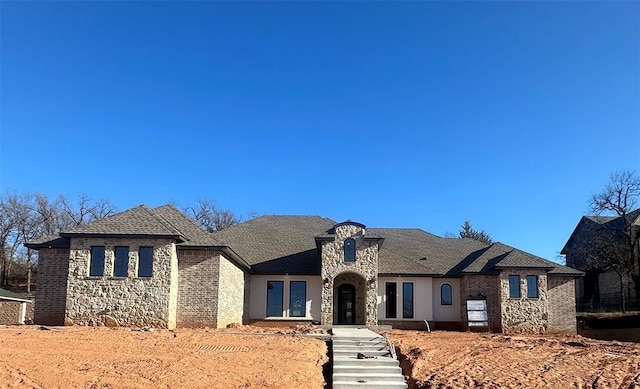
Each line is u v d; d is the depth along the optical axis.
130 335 22.31
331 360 21.42
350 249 36.41
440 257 42.38
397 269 38.56
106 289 27.38
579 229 58.78
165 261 27.75
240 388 16.25
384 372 20.00
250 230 43.97
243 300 36.06
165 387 15.89
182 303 28.84
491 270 37.47
